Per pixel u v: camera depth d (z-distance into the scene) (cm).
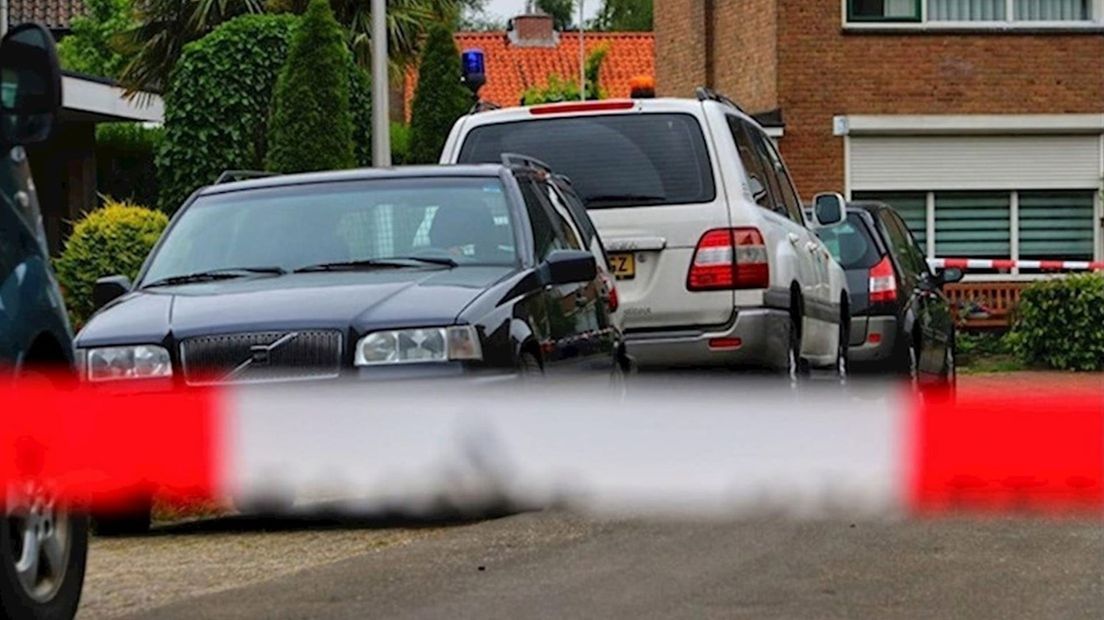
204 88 6900
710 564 2028
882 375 4391
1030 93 7719
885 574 1967
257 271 2625
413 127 7381
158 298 2505
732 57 8169
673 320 3206
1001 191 7762
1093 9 7744
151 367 2375
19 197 1742
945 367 4859
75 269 4788
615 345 2870
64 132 7925
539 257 2631
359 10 8694
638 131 3278
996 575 1959
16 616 1653
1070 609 1784
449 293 2423
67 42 10594
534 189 2780
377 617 1794
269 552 2277
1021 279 7569
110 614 1883
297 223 2689
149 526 2478
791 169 7669
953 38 7681
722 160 3238
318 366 2359
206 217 2734
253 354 2362
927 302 4644
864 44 7662
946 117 7681
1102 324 6262
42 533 1734
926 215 7744
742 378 3266
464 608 1823
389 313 2372
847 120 7644
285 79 6009
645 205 3238
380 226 2661
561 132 3300
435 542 2244
